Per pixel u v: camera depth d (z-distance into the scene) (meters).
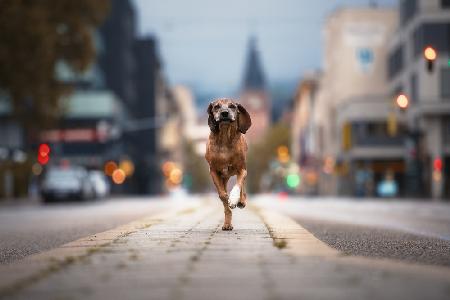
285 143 122.12
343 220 17.48
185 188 132.25
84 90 75.50
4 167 43.31
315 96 95.94
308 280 4.90
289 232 9.42
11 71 35.00
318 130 91.31
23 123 39.81
